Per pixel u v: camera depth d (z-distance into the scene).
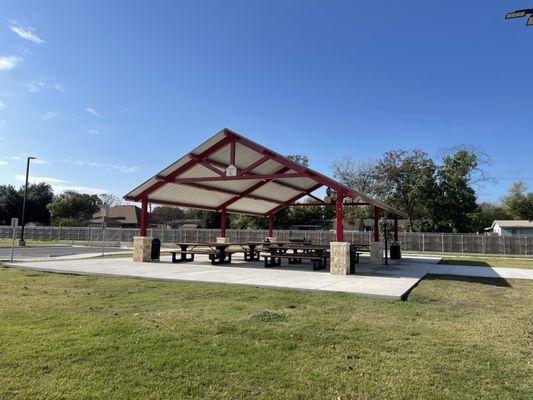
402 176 42.38
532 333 5.62
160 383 3.67
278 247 14.68
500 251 31.97
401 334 5.45
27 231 47.62
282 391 3.57
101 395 3.40
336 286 9.40
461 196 41.03
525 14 9.47
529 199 47.59
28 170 34.38
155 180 15.78
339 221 12.71
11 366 4.00
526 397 3.53
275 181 18.84
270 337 5.16
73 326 5.51
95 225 57.50
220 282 9.84
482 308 7.49
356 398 3.47
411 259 21.80
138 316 6.19
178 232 39.66
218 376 3.87
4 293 8.22
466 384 3.79
